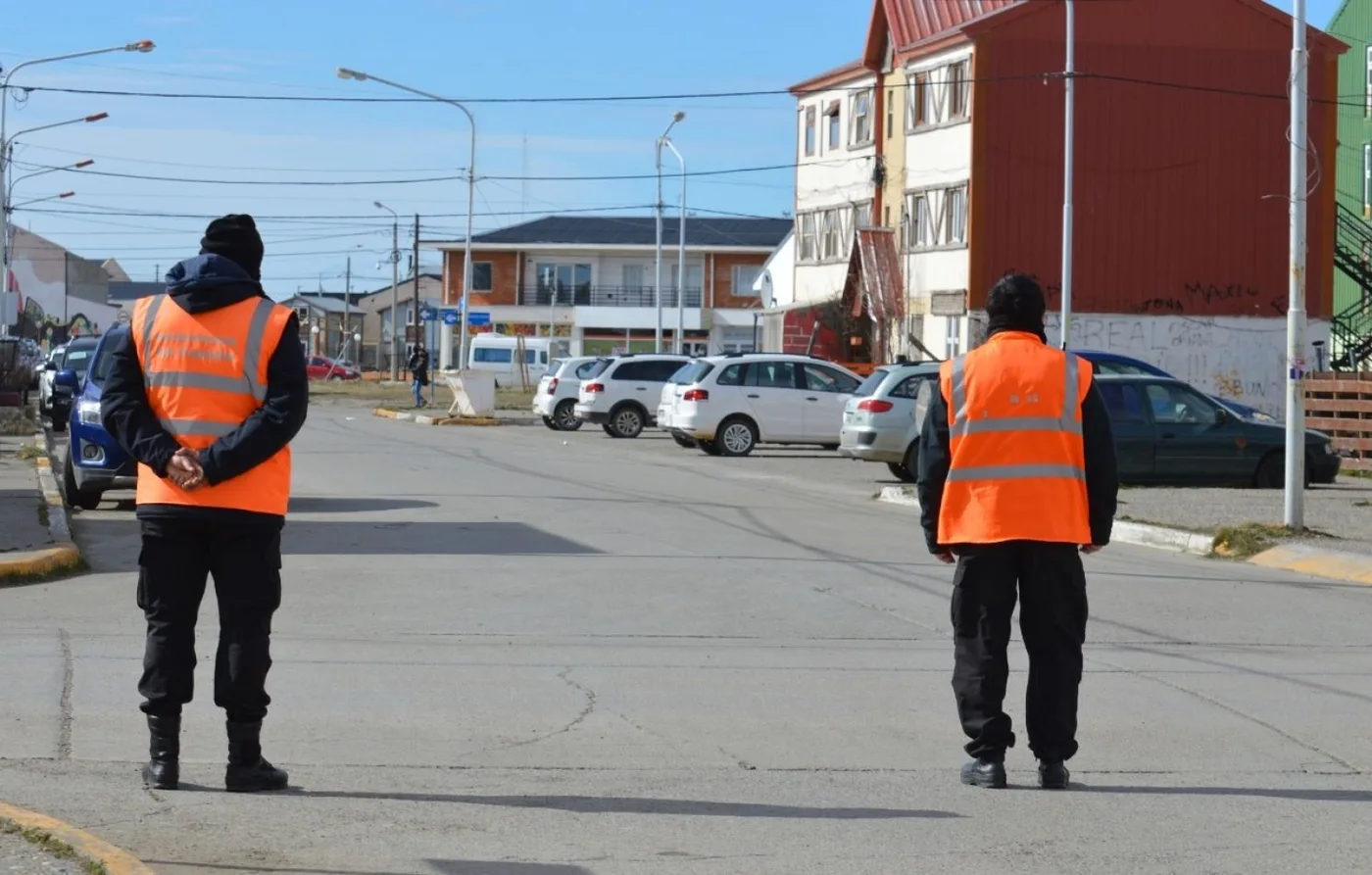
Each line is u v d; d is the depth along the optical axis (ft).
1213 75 162.40
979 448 24.39
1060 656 24.97
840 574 49.32
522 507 68.64
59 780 24.30
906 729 29.73
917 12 176.86
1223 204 163.22
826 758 27.32
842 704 31.78
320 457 99.91
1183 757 27.81
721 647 37.96
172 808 22.48
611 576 48.29
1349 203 190.29
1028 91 159.84
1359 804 24.40
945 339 165.37
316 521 62.03
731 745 28.27
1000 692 25.07
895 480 88.79
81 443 64.54
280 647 36.78
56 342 340.80
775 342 219.82
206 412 22.31
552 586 46.34
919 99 171.63
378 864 19.97
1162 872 20.34
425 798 23.80
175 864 19.65
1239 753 28.14
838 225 195.00
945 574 49.67
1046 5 159.63
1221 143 162.71
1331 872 20.47
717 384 107.96
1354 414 99.45
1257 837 22.22
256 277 23.53
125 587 45.06
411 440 122.52
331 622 40.19
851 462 104.42
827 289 197.16
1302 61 59.67
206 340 22.39
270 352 22.50
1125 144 161.27
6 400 127.54
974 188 159.22
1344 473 97.45
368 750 27.37
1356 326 171.63
